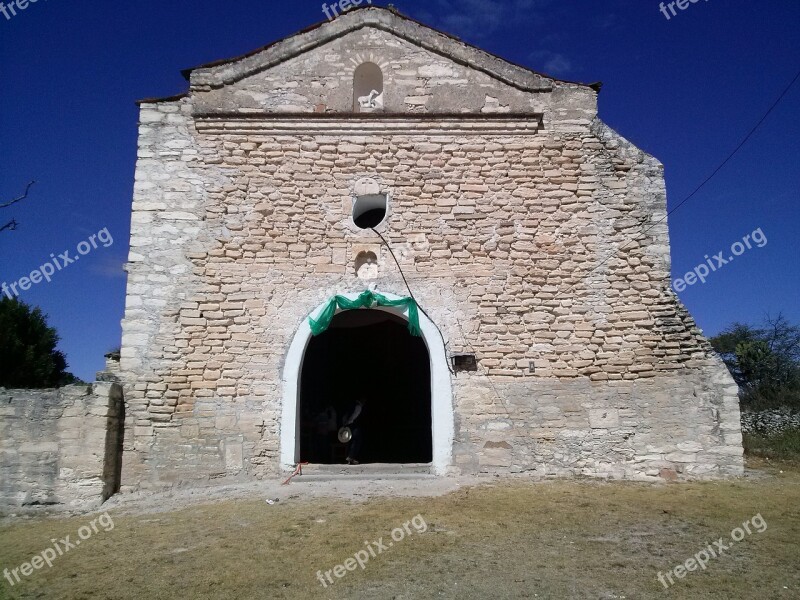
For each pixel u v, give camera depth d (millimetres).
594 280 11336
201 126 11773
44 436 10125
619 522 8109
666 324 11055
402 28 12273
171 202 11492
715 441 10602
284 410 10781
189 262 11289
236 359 10969
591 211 11602
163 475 10539
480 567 6637
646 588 6109
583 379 10984
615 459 10656
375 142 11867
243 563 6922
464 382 10992
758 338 24938
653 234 11438
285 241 11430
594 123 11945
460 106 12039
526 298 11289
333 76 12086
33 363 17234
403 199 11672
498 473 10656
